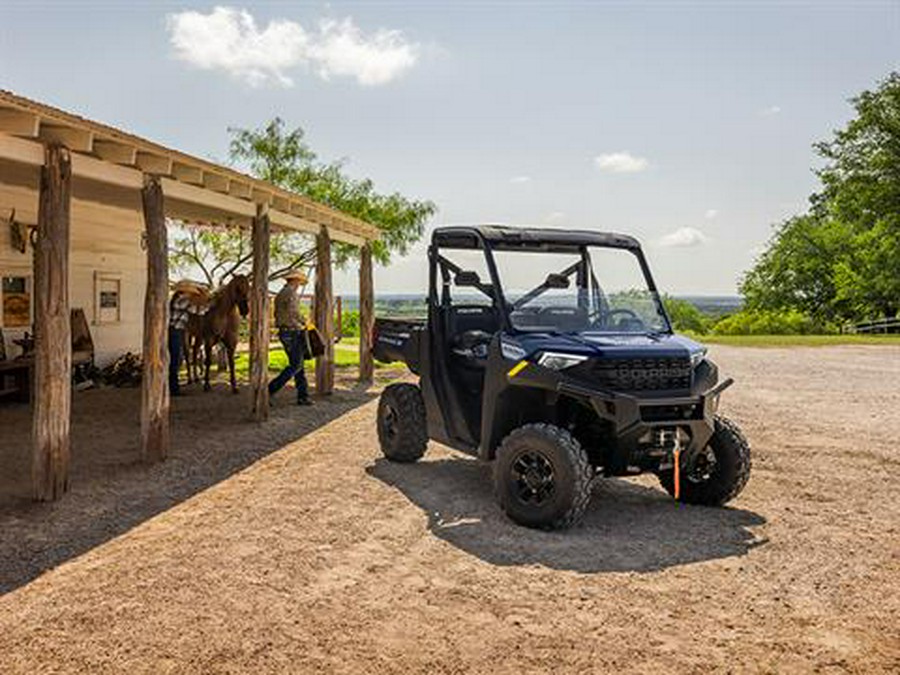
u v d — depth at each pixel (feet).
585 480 19.51
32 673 12.26
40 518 20.54
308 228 43.88
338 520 20.63
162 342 27.50
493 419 21.90
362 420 36.88
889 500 23.48
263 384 36.32
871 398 45.73
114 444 30.37
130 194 37.86
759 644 13.66
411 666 12.69
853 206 161.27
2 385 41.88
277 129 69.77
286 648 13.24
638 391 20.20
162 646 13.24
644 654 13.23
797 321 152.15
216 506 21.90
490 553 18.17
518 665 12.78
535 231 24.57
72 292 49.26
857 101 157.07
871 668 12.84
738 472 21.95
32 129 19.43
